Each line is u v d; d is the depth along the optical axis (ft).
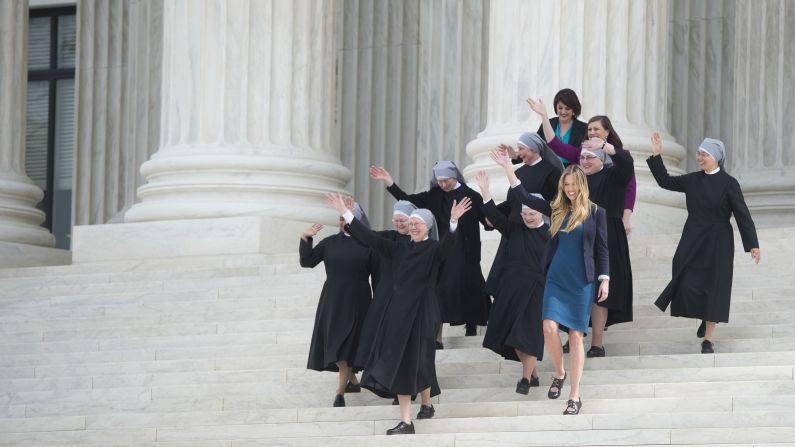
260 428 105.91
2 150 184.55
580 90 147.23
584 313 97.91
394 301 100.32
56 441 112.37
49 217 242.37
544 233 103.50
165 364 123.03
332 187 166.50
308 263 111.14
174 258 158.61
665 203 144.97
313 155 165.48
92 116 231.50
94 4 232.73
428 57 203.10
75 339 134.51
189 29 165.68
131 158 228.02
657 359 104.99
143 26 227.61
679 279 106.01
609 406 98.48
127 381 121.80
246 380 117.91
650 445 91.45
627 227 109.81
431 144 201.77
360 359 104.63
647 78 149.79
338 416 106.42
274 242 156.97
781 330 108.88
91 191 230.89
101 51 231.91
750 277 118.83
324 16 169.07
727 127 193.77
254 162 161.79
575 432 93.86
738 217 104.88
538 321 102.42
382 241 102.22
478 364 110.22
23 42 187.73
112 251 161.17
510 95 149.28
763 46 178.70
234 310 133.08
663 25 152.76
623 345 110.32
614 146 108.99
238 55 164.76
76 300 143.95
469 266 112.88
